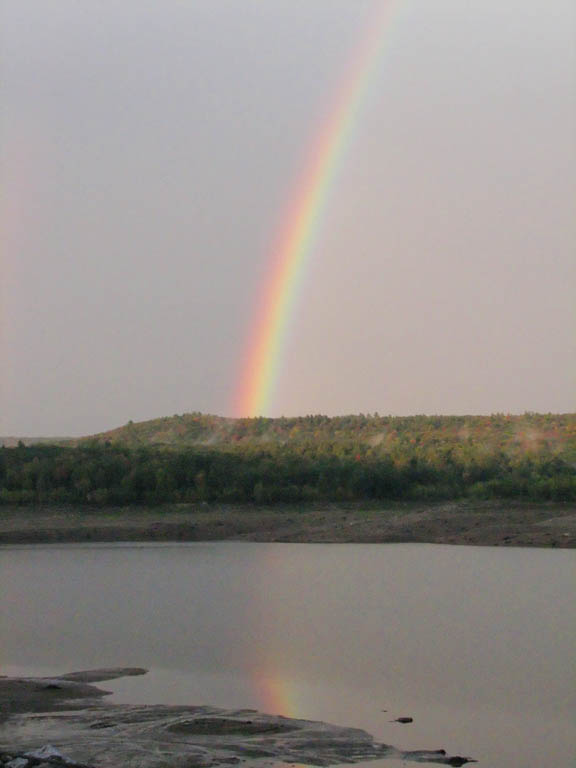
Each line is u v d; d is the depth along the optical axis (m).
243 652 29.19
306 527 74.75
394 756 18.91
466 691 24.23
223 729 20.50
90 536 71.00
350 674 26.12
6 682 25.19
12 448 101.69
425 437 154.00
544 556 56.56
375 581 45.56
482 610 36.72
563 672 26.39
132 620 35.41
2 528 73.44
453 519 75.62
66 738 19.80
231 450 110.69
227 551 61.84
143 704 22.83
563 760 18.78
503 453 116.44
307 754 18.94
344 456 106.81
